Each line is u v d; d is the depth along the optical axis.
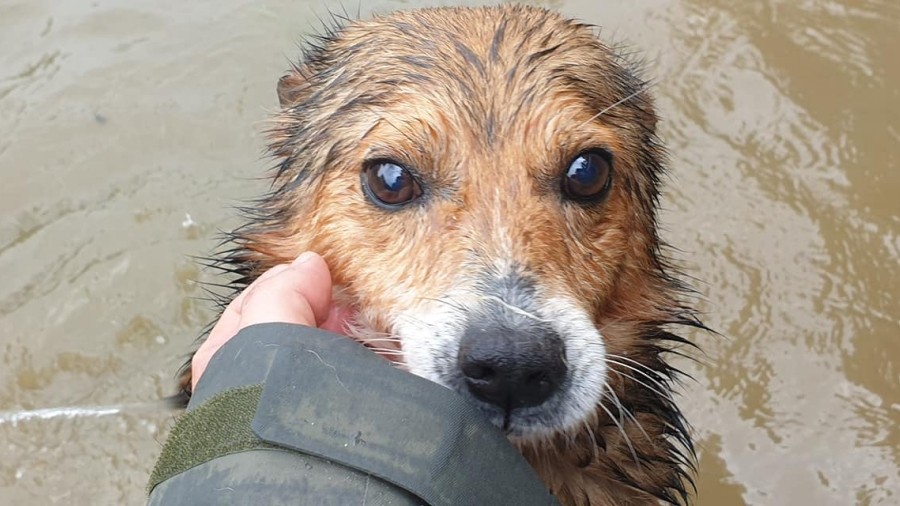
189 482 0.19
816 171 0.56
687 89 0.60
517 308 0.26
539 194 0.29
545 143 0.29
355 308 0.30
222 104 0.59
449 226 0.28
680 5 0.64
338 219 0.30
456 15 0.34
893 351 0.49
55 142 0.58
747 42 0.62
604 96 0.32
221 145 0.58
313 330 0.21
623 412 0.31
